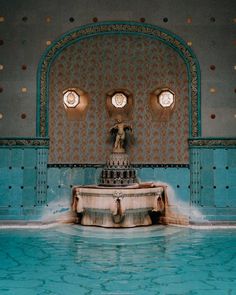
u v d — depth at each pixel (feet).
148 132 35.12
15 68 34.63
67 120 35.14
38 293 17.06
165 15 34.81
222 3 34.76
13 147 34.35
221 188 33.91
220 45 34.53
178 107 34.83
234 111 34.24
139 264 21.66
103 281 18.70
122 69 35.32
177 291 17.34
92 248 25.53
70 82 35.19
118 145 33.91
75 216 34.63
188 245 26.35
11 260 22.52
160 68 35.14
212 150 34.12
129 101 35.32
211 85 34.37
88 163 34.99
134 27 34.78
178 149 34.65
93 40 35.27
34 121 34.45
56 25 34.86
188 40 34.60
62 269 20.70
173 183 34.50
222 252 24.34
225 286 18.01
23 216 33.94
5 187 34.14
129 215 32.63
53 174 34.63
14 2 34.96
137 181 34.76
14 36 34.78
